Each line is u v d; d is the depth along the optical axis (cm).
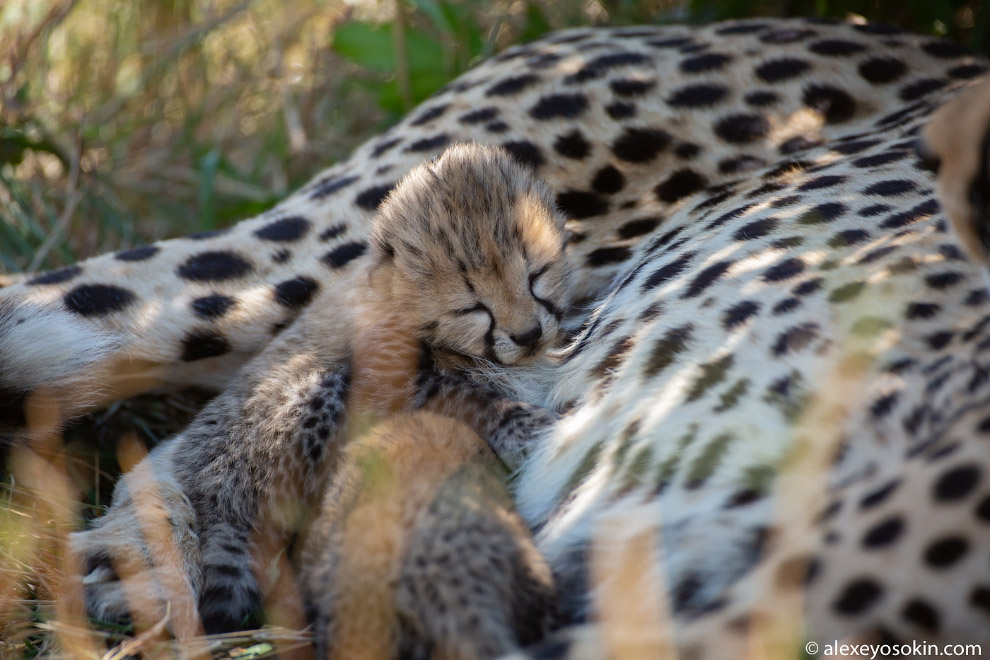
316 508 579
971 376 423
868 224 541
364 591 422
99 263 686
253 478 585
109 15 1071
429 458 489
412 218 614
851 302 488
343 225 703
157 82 1068
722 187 678
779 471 448
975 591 364
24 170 998
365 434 541
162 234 973
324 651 440
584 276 694
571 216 695
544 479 540
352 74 1089
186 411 734
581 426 542
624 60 712
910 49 713
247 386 625
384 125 995
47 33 1006
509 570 420
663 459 486
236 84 1080
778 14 944
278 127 1043
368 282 639
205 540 555
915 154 597
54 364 628
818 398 457
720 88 693
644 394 520
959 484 374
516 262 598
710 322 525
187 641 488
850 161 623
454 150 629
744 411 480
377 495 459
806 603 379
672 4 1004
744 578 397
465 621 402
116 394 686
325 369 623
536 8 998
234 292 682
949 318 464
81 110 1027
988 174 395
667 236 658
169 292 678
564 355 623
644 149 691
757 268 539
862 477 416
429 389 614
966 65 711
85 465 677
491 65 762
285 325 684
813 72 693
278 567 539
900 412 441
